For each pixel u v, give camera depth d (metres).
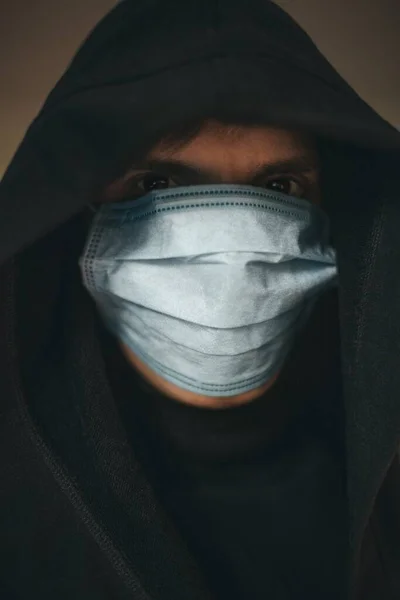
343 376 0.79
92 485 0.71
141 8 0.70
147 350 0.82
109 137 0.61
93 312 0.80
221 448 0.83
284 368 0.90
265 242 0.76
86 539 0.75
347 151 0.77
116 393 0.84
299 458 0.86
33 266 0.77
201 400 0.82
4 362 0.72
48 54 1.02
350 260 0.77
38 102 1.04
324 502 0.86
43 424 0.73
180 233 0.75
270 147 0.75
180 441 0.82
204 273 0.76
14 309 0.71
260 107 0.61
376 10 1.05
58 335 0.81
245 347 0.79
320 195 0.85
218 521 0.81
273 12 0.72
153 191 0.76
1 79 1.01
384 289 0.73
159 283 0.77
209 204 0.75
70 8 1.00
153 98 0.60
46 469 0.74
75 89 0.65
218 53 0.63
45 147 0.62
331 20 1.05
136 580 0.69
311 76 0.64
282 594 0.82
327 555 0.85
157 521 0.73
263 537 0.82
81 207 0.62
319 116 0.61
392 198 0.72
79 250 0.82
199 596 0.72
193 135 0.70
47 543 0.75
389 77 1.09
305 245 0.81
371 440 0.75
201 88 0.60
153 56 0.64
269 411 0.86
